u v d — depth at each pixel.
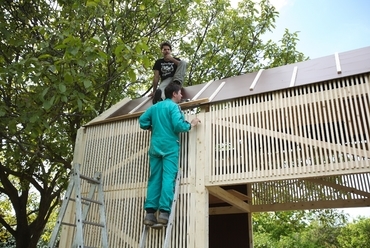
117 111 5.93
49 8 6.85
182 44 10.98
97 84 7.04
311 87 4.21
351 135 3.76
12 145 7.24
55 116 5.70
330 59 4.86
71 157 8.55
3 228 13.54
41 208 9.83
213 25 11.44
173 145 4.45
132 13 7.57
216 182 4.32
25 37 6.48
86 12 5.71
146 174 4.86
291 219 14.16
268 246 17.55
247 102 4.57
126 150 5.22
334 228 27.81
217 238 6.75
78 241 4.02
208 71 11.33
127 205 4.84
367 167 3.55
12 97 6.18
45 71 4.79
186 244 4.15
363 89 3.87
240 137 4.43
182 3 8.45
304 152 3.96
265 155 4.19
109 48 6.29
